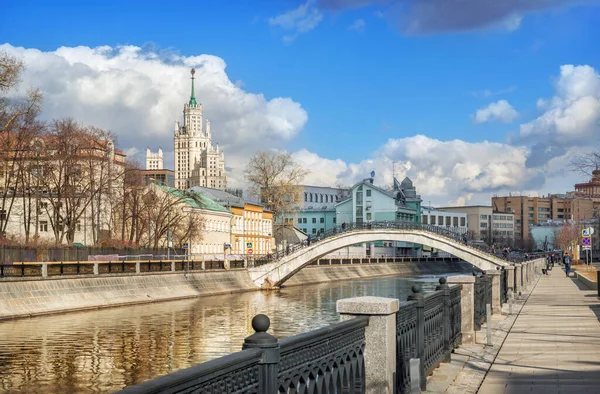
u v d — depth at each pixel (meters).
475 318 23.27
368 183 163.62
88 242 94.81
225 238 113.75
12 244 65.56
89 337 38.97
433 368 15.37
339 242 82.56
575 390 13.84
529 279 59.59
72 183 79.38
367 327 10.25
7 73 55.97
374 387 10.16
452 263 159.75
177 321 47.28
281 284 84.62
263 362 6.68
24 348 34.88
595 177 42.00
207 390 5.77
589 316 29.03
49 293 51.41
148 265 66.19
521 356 18.28
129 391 4.79
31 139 72.12
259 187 110.38
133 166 88.06
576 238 154.75
